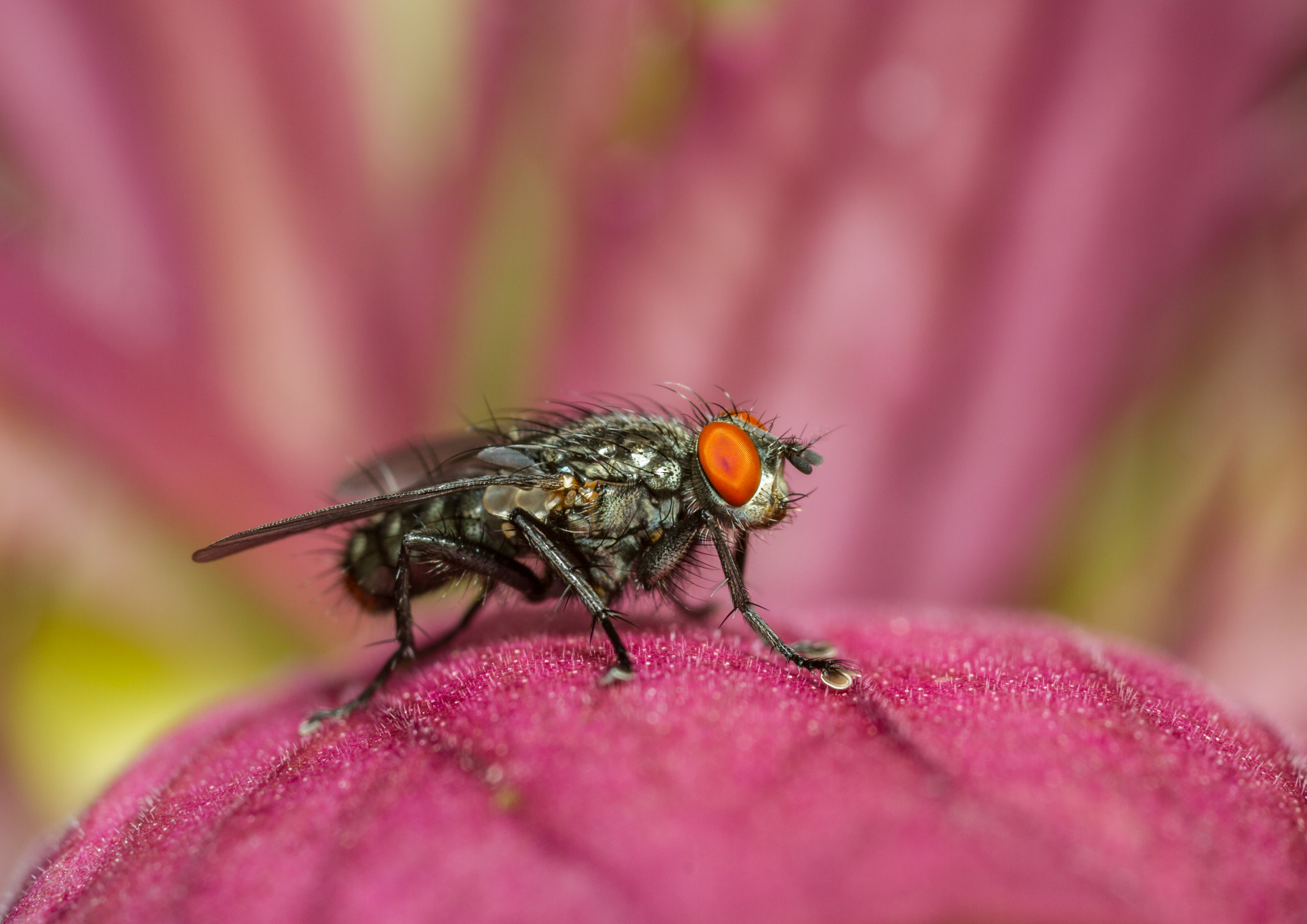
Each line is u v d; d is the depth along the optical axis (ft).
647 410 0.29
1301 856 0.23
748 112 0.30
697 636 0.25
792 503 0.27
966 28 0.30
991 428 0.30
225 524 0.31
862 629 0.26
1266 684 0.31
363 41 0.31
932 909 0.22
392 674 0.26
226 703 0.27
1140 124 0.30
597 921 0.23
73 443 0.31
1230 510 0.31
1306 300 0.31
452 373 0.31
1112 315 0.30
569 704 0.24
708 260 0.30
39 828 0.30
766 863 0.23
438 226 0.31
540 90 0.31
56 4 0.30
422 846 0.23
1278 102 0.30
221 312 0.31
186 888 0.23
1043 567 0.31
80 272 0.31
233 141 0.31
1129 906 0.23
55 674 0.31
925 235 0.30
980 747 0.23
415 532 0.27
